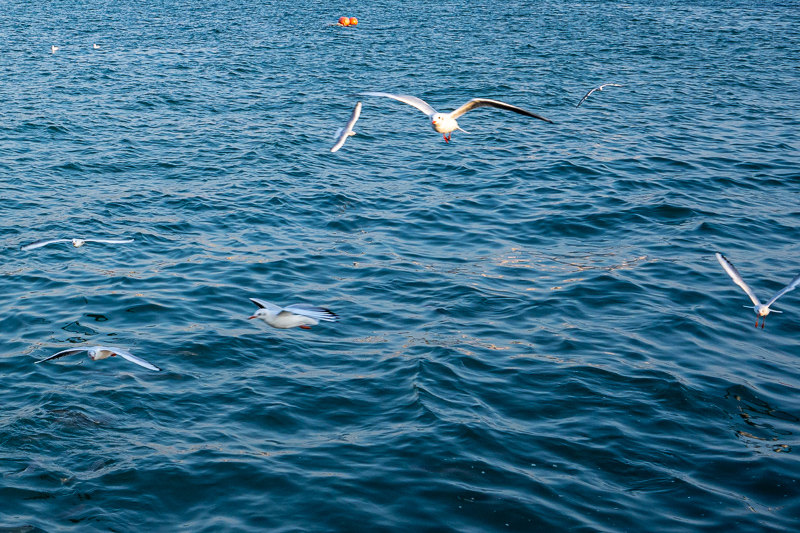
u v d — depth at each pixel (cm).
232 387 1450
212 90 4169
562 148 3161
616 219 2381
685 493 1166
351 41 6006
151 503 1134
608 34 6525
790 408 1405
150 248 2127
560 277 1966
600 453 1259
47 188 2588
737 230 2297
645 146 3203
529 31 6638
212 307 1784
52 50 5191
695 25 7156
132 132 3303
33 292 1844
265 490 1162
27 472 1192
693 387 1454
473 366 1525
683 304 1814
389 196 2591
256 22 7144
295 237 2234
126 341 1617
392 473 1198
